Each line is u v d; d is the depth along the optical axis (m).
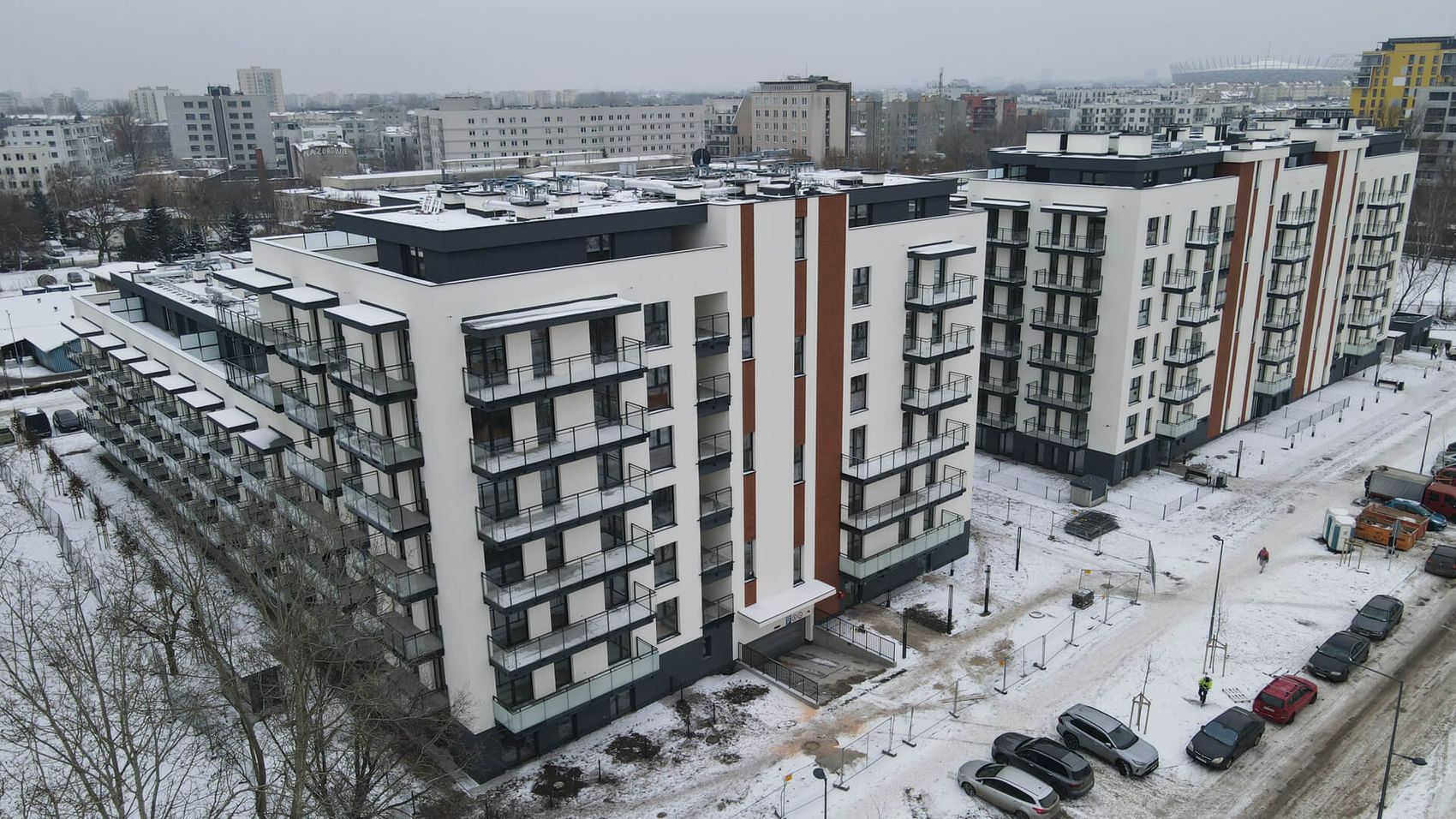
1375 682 45.81
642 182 53.19
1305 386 86.62
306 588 37.69
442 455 35.31
